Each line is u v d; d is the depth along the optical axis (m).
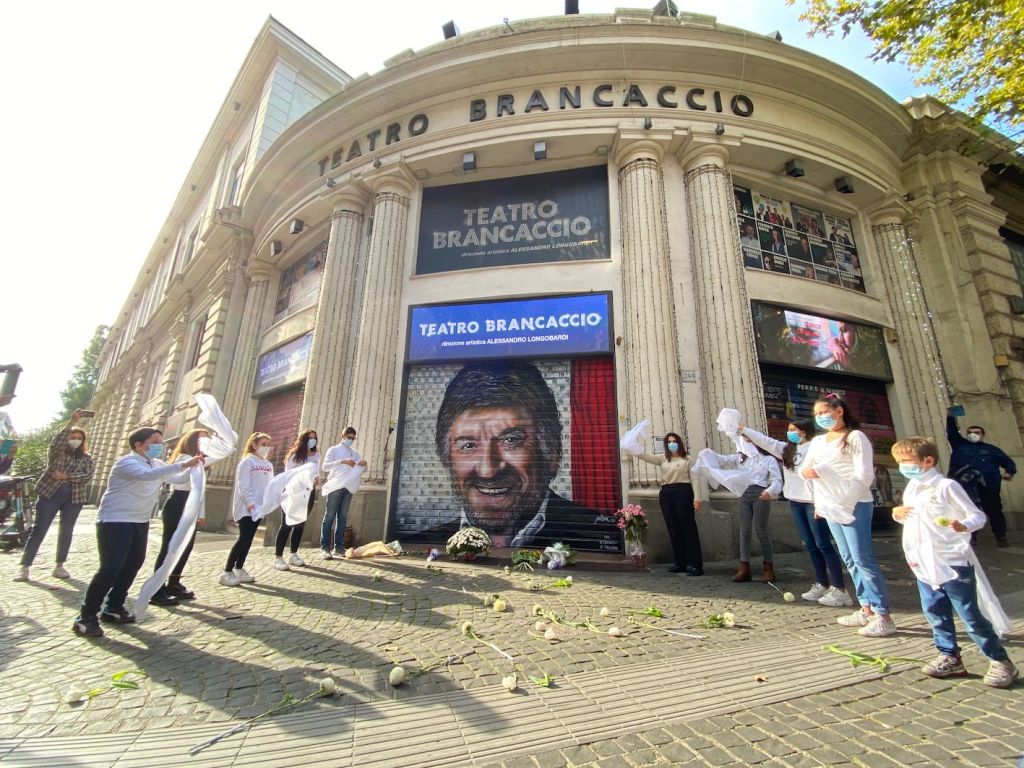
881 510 8.32
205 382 12.21
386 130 9.48
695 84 8.54
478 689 2.53
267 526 8.02
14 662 2.93
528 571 5.79
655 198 7.90
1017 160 10.70
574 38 8.23
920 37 6.50
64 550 5.59
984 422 9.09
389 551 6.73
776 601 4.36
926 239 10.34
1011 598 4.34
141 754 1.92
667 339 7.20
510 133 8.34
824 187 9.40
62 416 42.81
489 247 8.63
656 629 3.53
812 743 1.96
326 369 8.60
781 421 7.85
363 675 2.71
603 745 1.97
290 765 1.84
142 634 3.44
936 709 2.24
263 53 15.29
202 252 14.48
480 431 7.60
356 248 9.38
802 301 8.52
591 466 7.11
